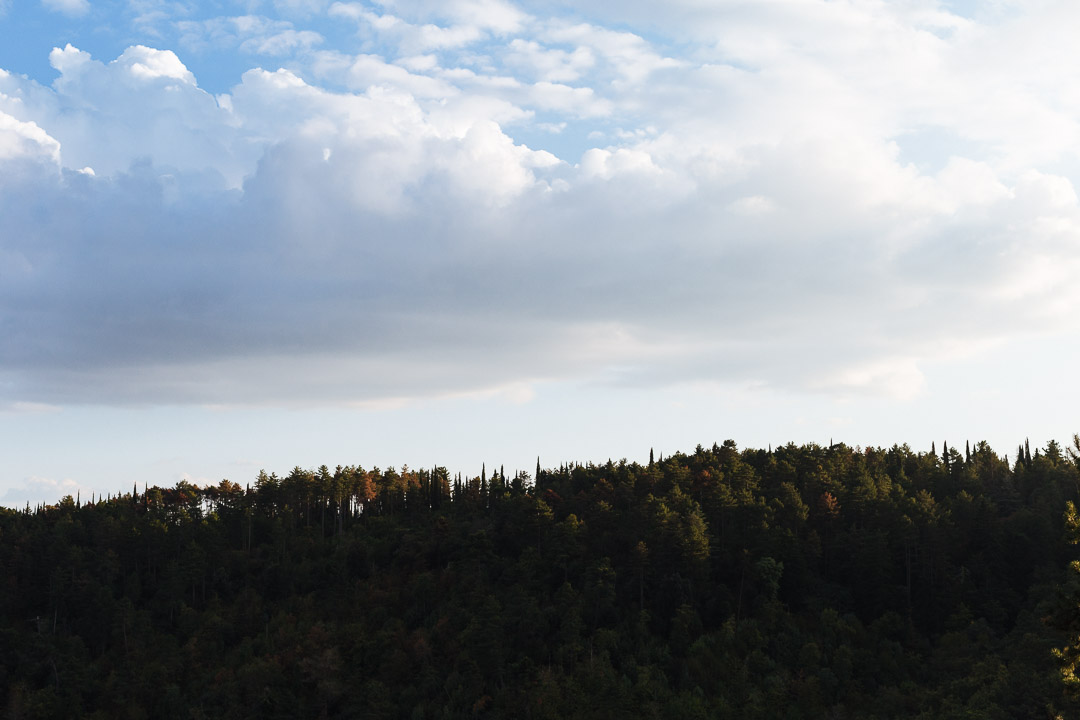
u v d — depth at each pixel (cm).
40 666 15538
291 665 14788
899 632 14738
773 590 15400
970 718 10975
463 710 13225
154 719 14588
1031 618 13562
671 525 16112
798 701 12769
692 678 13450
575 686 12988
